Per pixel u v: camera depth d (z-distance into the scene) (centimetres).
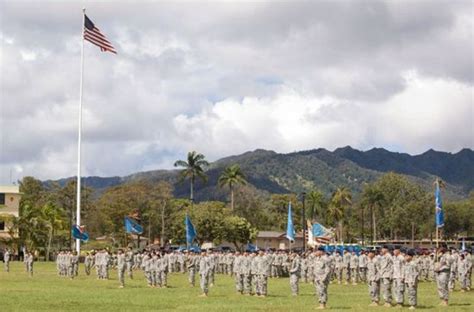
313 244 7338
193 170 15062
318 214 18000
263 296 3875
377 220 19912
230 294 4072
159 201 14600
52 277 6034
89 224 13975
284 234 16025
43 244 11512
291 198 19038
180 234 12875
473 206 17462
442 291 3450
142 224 14312
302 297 3850
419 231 18450
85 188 15350
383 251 3453
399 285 3284
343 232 18975
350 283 5153
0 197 11919
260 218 18500
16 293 4159
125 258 5022
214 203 13625
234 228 12875
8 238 11200
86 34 7825
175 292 4244
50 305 3391
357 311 3064
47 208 11356
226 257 6600
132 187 14700
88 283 5169
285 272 5934
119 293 4156
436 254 5262
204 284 3956
